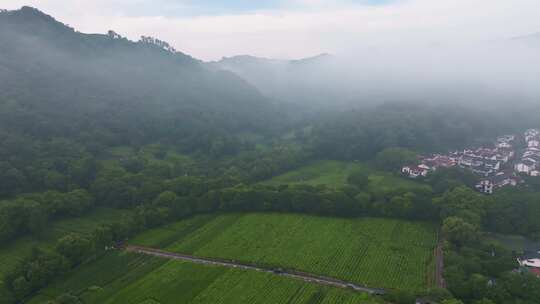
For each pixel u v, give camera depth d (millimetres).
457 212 144250
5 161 172750
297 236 144750
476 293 99625
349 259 126562
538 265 117375
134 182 185375
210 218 164625
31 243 139125
